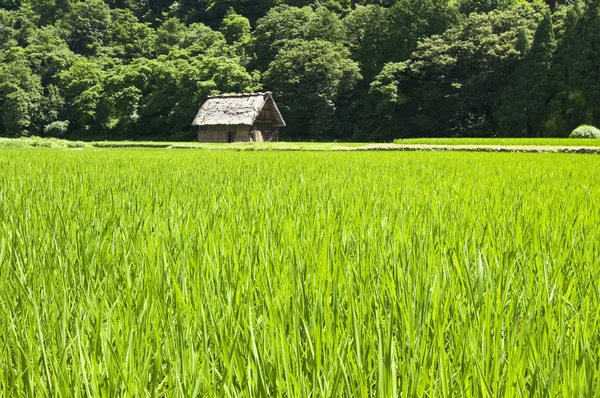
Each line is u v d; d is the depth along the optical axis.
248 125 44.34
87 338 1.31
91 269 1.89
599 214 3.41
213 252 2.13
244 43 67.50
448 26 58.66
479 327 1.34
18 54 67.94
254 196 3.99
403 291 1.58
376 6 62.50
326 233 2.34
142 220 2.82
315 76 53.81
